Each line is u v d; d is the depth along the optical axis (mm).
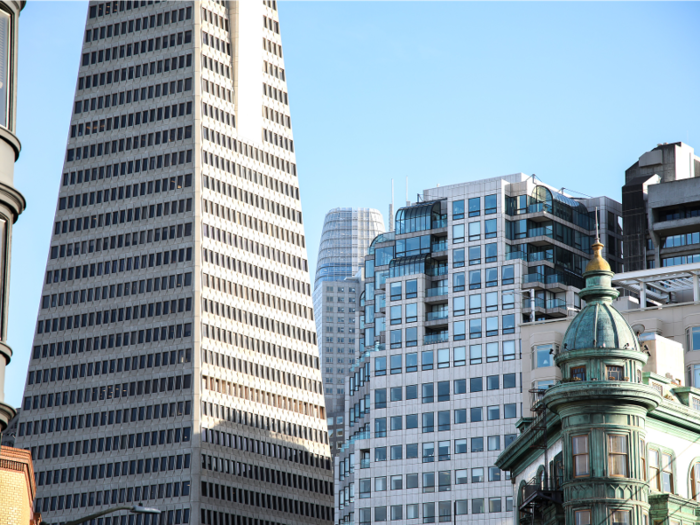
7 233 50344
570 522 79812
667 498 79625
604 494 78875
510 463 95000
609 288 84375
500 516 185625
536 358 147750
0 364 49000
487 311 198000
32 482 71250
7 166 50562
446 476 192125
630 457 79625
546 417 85938
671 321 128000
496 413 191500
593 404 80250
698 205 196875
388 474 197125
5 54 51125
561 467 83562
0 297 49469
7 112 50969
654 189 199125
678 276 131125
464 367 196625
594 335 82000
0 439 49562
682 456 84562
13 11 51562
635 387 79875
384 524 194625
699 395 88438
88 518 53531
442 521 190000
